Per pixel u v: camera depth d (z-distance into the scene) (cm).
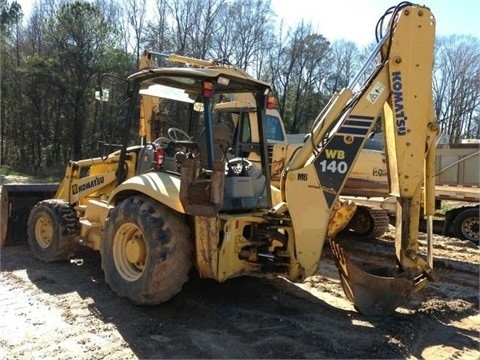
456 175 1109
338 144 443
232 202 459
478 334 427
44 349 362
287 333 404
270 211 455
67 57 2900
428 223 460
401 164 444
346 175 445
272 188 566
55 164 3222
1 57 3197
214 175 403
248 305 471
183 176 412
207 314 441
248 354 365
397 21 441
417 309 476
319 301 492
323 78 4272
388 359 366
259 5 3616
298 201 438
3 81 3241
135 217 442
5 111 3319
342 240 853
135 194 492
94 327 405
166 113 634
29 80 3048
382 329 418
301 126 4269
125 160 561
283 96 4088
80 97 2981
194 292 501
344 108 457
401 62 442
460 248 829
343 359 362
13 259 626
